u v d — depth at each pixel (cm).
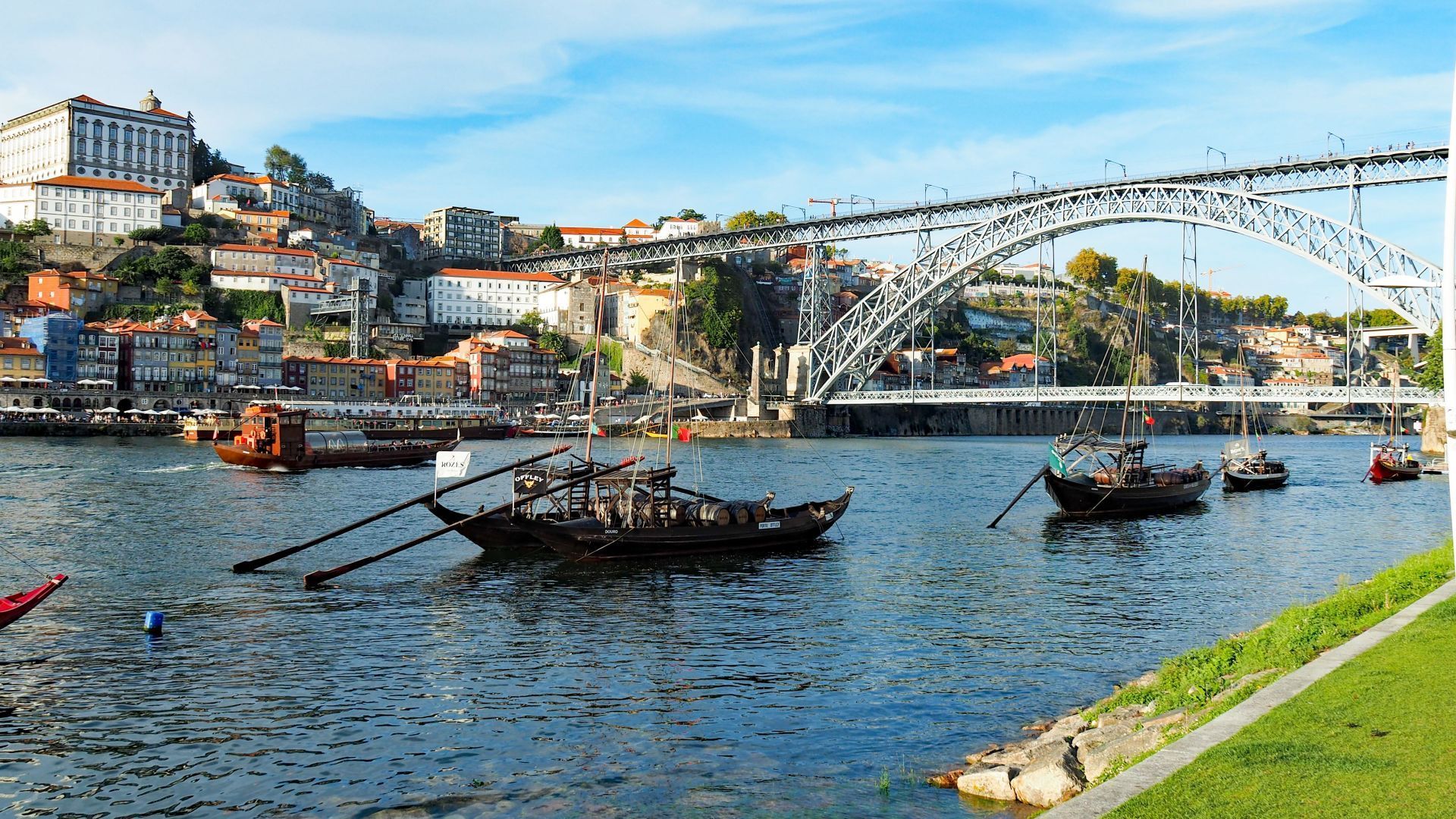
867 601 3928
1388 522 6538
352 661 3036
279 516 6178
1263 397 15462
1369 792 1298
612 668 2977
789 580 4356
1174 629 3469
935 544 5444
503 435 15862
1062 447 7912
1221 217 13200
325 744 2353
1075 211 15112
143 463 9650
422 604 3828
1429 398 13738
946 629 3472
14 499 6700
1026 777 1916
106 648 3148
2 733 2423
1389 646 2009
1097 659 3064
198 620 3525
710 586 4216
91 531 5475
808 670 2945
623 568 4603
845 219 18688
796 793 2042
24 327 15425
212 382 16488
